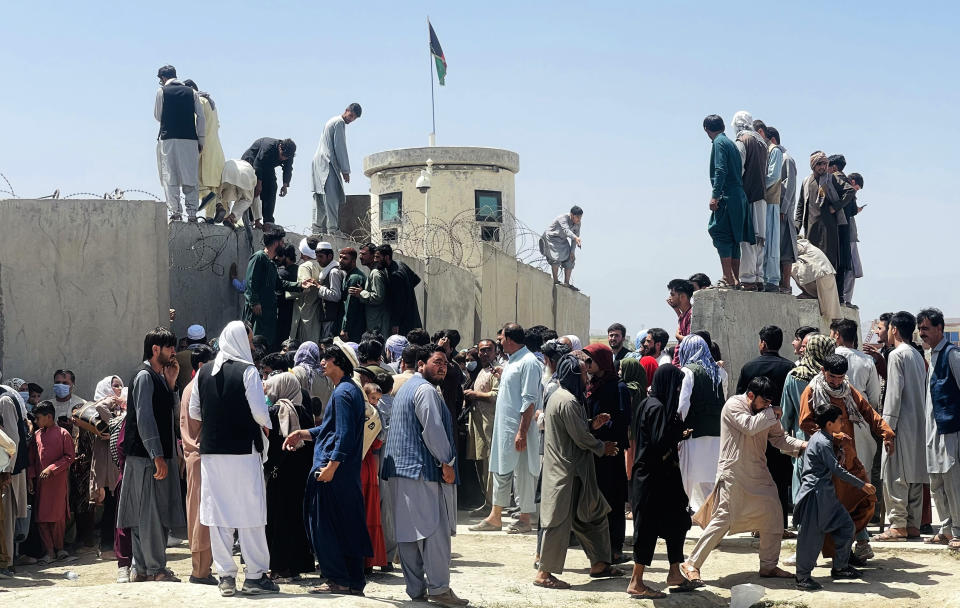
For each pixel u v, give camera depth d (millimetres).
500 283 18859
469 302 17984
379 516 8117
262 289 11773
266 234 12367
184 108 12727
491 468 10062
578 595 7438
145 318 11586
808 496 7562
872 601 7121
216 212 13312
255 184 13805
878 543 8820
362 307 12375
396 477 7109
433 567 7031
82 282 11391
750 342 11133
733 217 11344
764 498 7773
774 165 11984
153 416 7227
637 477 7480
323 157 16000
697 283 11609
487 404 11109
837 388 8133
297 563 7770
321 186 15992
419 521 7031
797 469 8570
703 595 7453
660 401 7523
